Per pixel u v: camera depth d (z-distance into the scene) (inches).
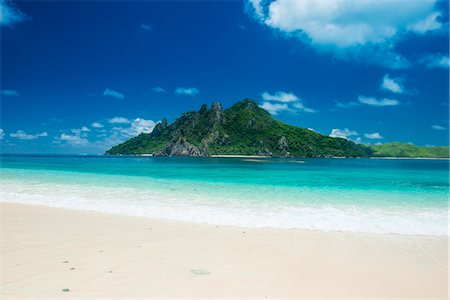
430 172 1878.7
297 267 283.4
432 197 694.5
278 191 762.2
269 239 365.7
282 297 224.8
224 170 1696.6
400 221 459.8
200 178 1118.4
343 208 549.6
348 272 276.2
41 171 1362.0
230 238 366.3
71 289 225.5
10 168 1589.6
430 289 247.3
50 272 254.8
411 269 287.1
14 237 355.6
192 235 375.9
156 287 232.5
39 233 374.0
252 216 477.7
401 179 1248.2
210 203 577.9
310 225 433.4
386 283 256.4
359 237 383.9
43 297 212.2
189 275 256.7
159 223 433.7
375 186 933.2
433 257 318.7
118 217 468.8
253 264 286.8
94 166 1956.2
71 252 305.7
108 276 249.8
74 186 808.9
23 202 589.3
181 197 642.2
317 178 1235.2
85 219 453.7
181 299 215.3
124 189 756.6
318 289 241.1
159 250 317.4
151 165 2297.0
